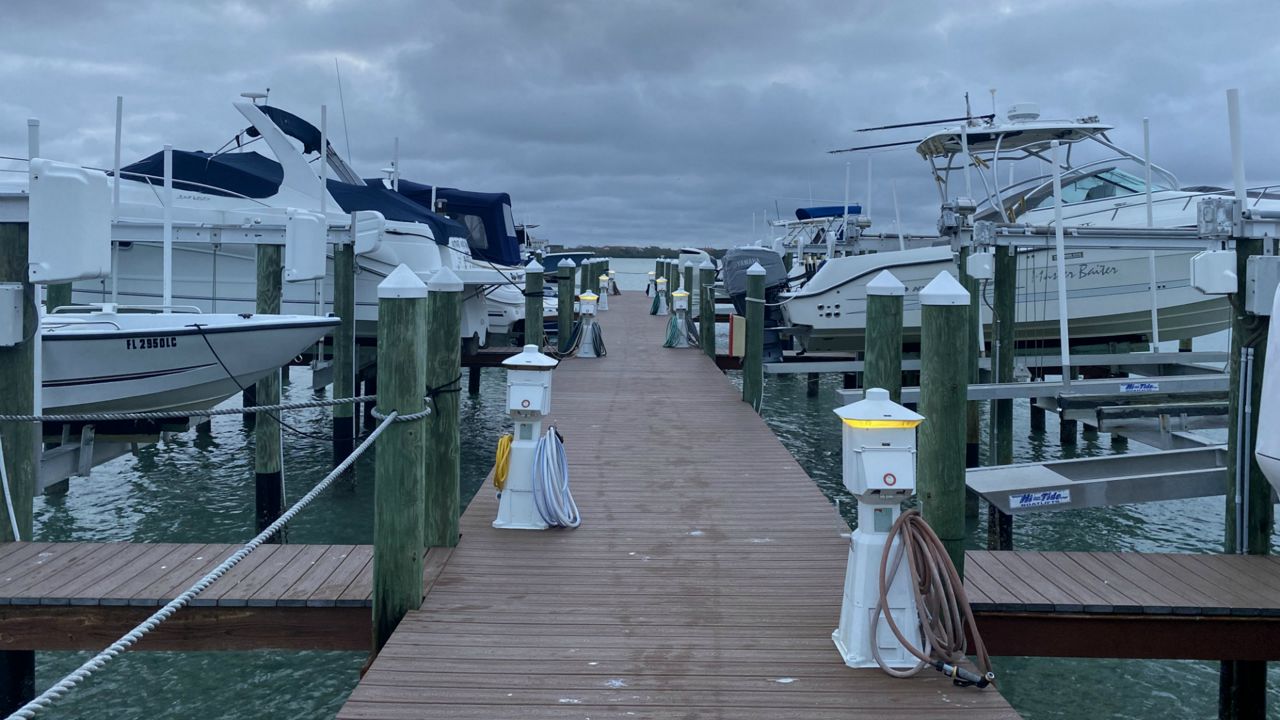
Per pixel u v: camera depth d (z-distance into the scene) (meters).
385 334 4.45
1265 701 5.70
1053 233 12.15
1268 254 6.22
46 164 5.20
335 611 4.72
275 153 14.23
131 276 13.61
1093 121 14.24
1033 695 6.59
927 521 4.38
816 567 5.27
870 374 5.69
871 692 3.75
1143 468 8.27
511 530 5.91
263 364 9.63
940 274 4.45
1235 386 6.06
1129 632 4.79
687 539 5.77
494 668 3.95
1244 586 5.04
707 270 15.66
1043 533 10.09
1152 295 14.89
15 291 5.38
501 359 15.97
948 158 16.19
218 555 5.40
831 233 21.36
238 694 6.53
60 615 4.70
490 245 19.28
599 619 4.50
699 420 9.88
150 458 13.62
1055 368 17.28
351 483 11.75
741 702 3.67
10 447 5.55
